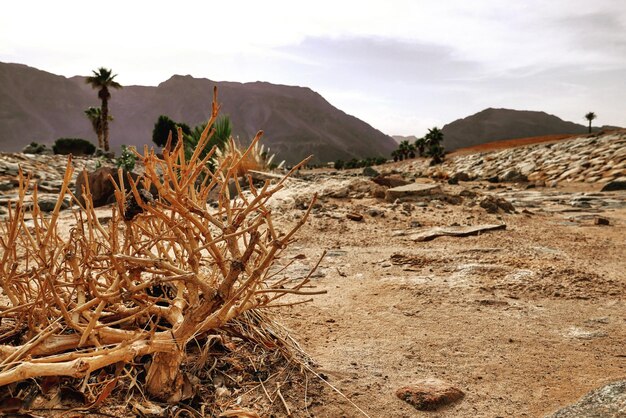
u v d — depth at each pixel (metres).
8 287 2.66
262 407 2.72
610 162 24.75
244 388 2.88
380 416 2.76
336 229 8.73
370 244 7.84
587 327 4.20
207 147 13.59
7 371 2.06
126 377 2.67
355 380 3.15
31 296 2.86
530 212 11.46
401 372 3.30
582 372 3.33
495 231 8.84
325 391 2.96
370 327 4.17
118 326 2.82
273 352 3.29
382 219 9.66
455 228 8.94
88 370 2.11
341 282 5.71
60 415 2.31
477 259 6.69
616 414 2.51
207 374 2.90
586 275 5.71
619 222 10.43
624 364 3.45
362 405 2.86
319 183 13.23
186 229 2.61
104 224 8.77
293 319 4.28
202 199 2.96
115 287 2.53
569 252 7.31
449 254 7.04
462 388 3.11
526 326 4.22
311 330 4.05
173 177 2.51
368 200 11.63
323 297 5.04
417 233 8.57
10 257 2.79
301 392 2.91
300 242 7.91
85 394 2.46
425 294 5.13
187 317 2.42
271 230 2.66
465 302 4.86
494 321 4.34
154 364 2.60
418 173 44.28
